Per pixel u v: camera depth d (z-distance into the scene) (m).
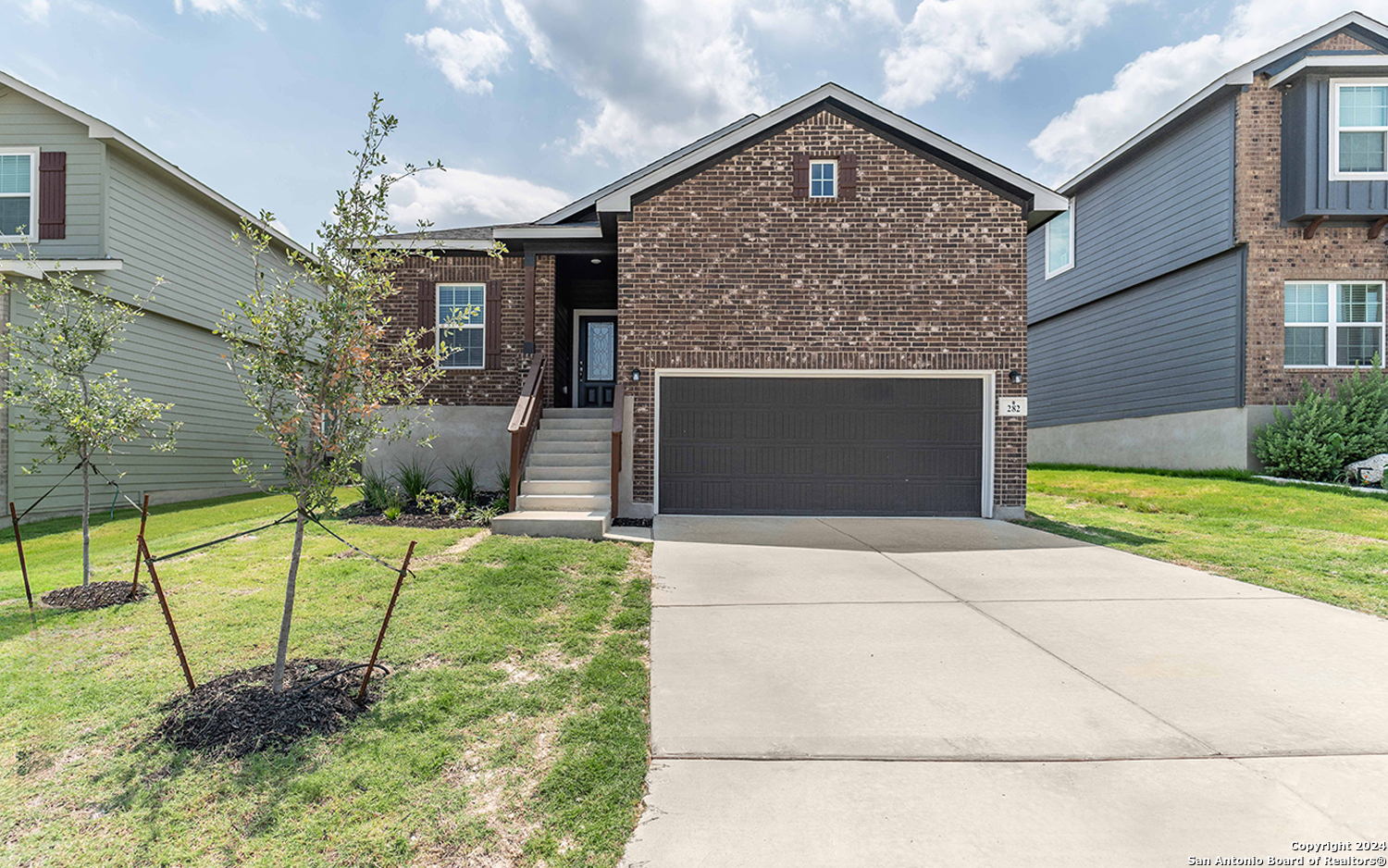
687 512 9.80
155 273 12.55
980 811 2.47
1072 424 18.12
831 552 7.04
